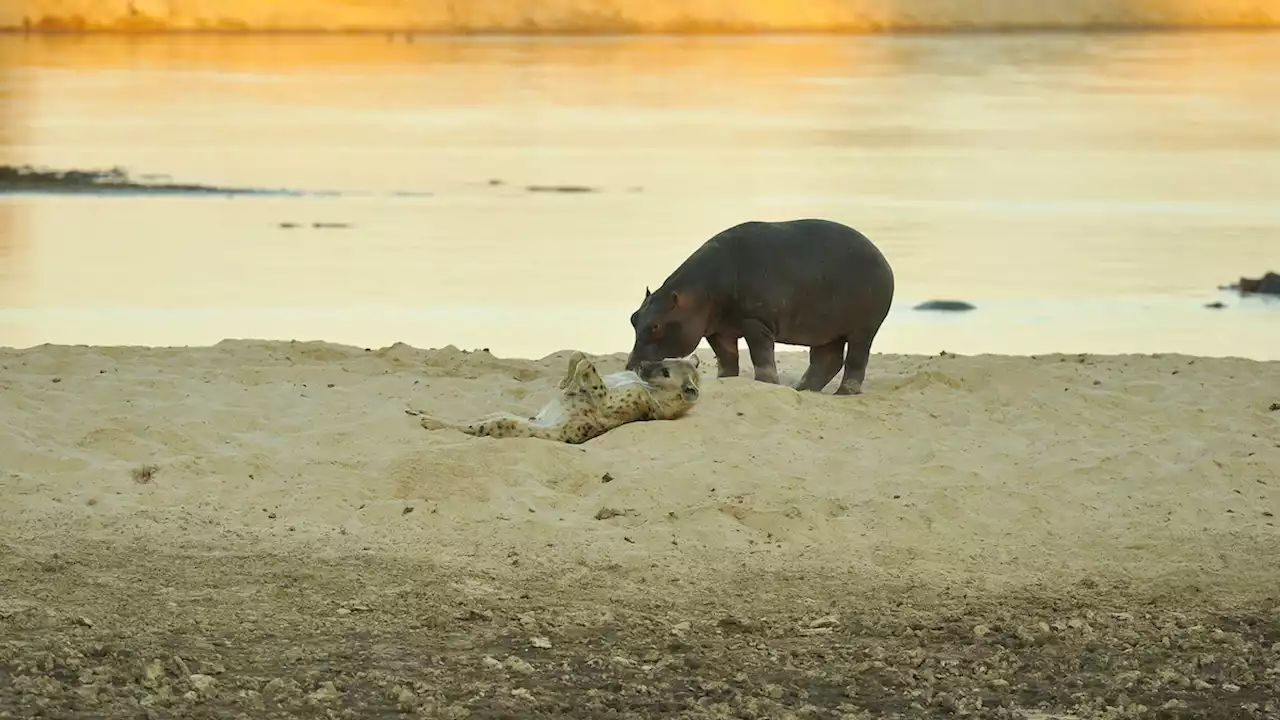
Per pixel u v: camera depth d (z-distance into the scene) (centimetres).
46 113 10081
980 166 7462
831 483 1781
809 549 1591
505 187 6538
